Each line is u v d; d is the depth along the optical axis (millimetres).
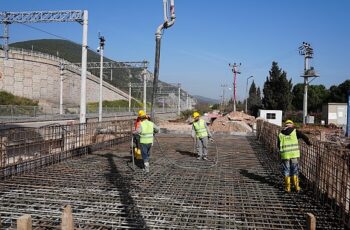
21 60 44500
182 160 11625
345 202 5883
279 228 5641
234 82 50031
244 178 9086
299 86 72875
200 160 11664
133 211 6328
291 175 7988
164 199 7066
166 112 62906
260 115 37781
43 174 9148
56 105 49125
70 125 12094
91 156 12180
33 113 35188
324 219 6121
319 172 7438
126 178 8812
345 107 37906
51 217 5980
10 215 6070
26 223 3881
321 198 7168
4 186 7910
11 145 9156
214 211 6395
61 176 8930
